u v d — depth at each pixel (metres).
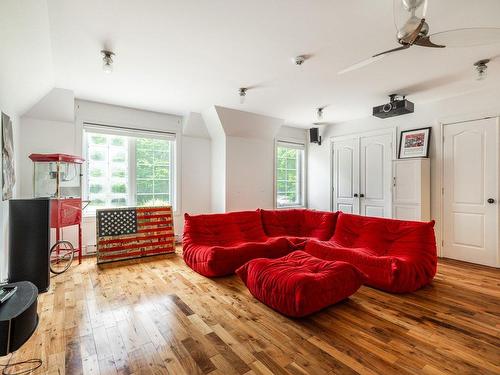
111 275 3.12
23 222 2.53
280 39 2.30
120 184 4.38
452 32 1.68
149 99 3.96
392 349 1.73
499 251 3.48
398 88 3.54
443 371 1.53
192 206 5.02
